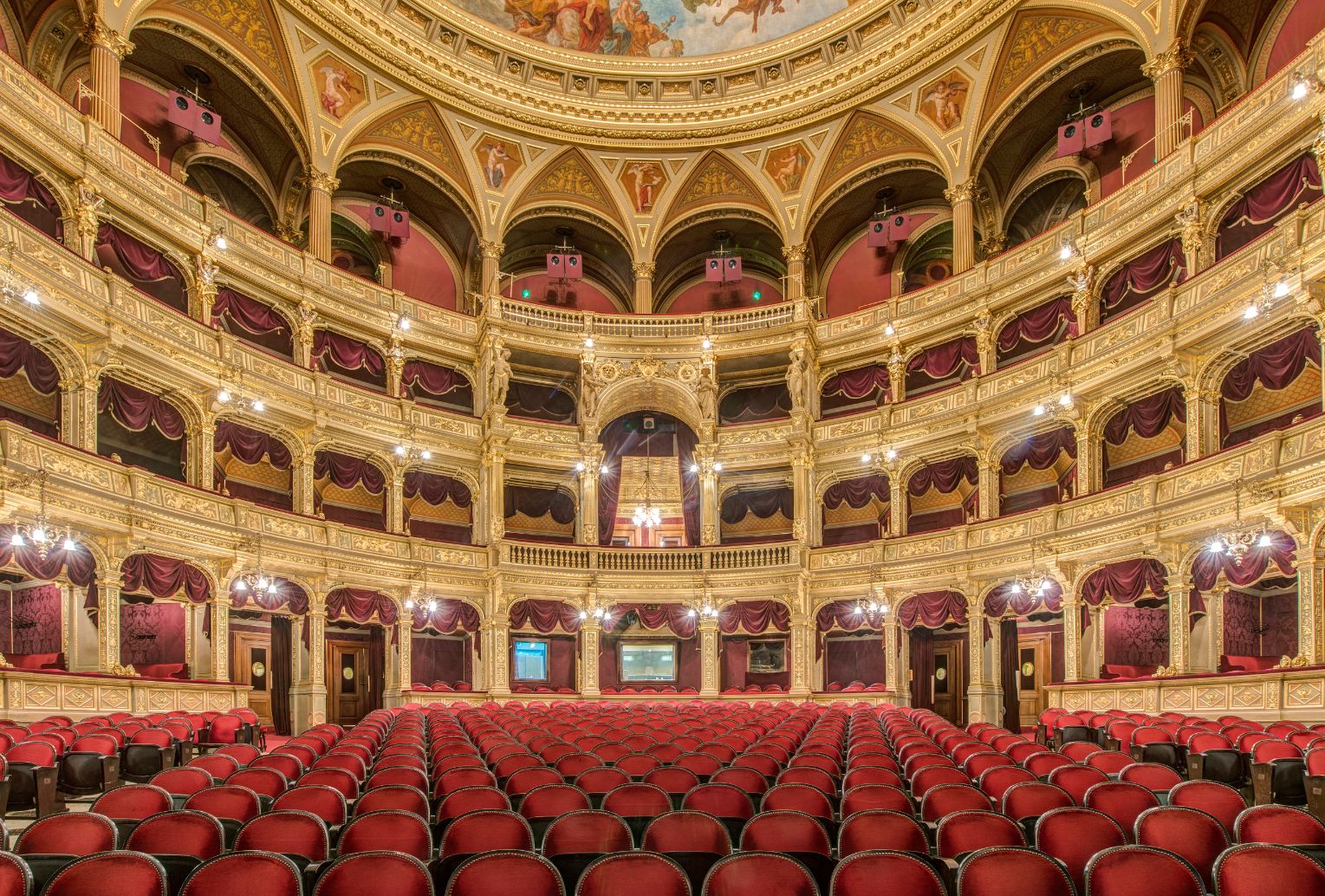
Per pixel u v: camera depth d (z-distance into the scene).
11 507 18.34
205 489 24.73
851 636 33.94
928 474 33.16
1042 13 29.59
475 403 36.19
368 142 34.44
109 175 24.33
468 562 32.59
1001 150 34.62
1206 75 29.22
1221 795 7.29
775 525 38.19
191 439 26.19
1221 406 23.81
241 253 29.05
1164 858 5.26
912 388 36.66
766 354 36.44
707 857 6.31
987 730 15.41
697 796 7.75
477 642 32.62
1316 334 20.75
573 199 38.78
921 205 38.69
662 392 37.00
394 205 37.38
